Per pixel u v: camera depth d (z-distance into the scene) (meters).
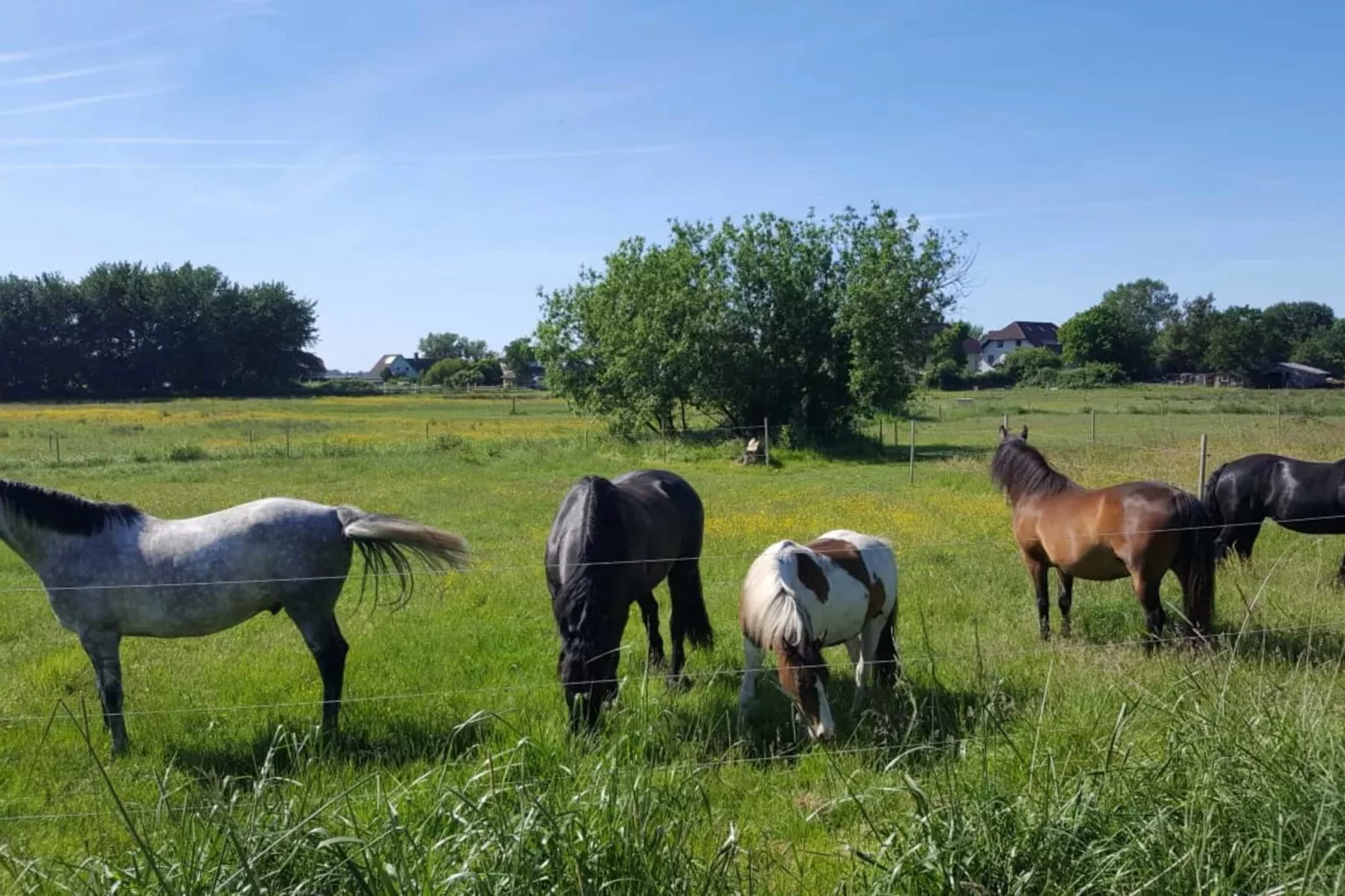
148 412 55.28
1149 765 4.14
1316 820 3.71
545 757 4.29
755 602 5.79
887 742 5.54
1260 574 9.81
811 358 30.45
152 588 5.92
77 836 4.71
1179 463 19.27
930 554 11.34
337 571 6.33
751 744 5.83
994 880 3.52
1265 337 90.50
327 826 3.63
